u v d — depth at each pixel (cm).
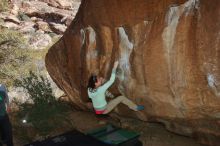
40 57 1379
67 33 783
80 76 775
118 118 812
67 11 2033
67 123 821
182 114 636
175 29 567
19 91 1015
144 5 602
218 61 530
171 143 714
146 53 611
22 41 1307
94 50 712
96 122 834
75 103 876
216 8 518
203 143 678
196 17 543
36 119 779
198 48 547
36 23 1844
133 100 687
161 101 643
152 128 783
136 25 618
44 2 2106
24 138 745
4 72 1123
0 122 615
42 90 852
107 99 727
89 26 703
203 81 559
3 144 645
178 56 573
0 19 1542
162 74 605
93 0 682
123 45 650
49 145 595
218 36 521
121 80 680
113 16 647
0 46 1246
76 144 593
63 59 811
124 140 601
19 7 1945
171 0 570
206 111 594
